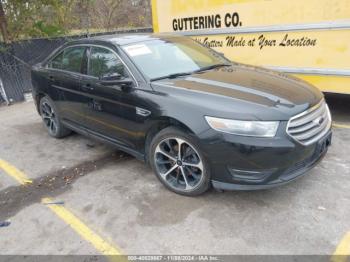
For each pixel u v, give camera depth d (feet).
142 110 12.19
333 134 16.17
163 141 11.87
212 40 21.22
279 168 10.06
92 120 15.12
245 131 9.98
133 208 11.65
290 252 9.16
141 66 13.05
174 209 11.35
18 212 12.12
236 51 20.25
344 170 12.84
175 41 15.53
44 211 12.00
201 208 11.27
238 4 19.22
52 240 10.48
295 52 17.80
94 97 14.35
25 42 29.66
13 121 23.43
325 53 16.79
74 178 14.23
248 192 11.90
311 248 9.24
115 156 16.01
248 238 9.78
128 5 57.88
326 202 11.07
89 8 47.16
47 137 19.45
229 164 10.36
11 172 15.35
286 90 11.51
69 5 39.32
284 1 17.40
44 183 14.07
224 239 9.82
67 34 35.09
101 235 10.50
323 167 13.16
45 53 30.99
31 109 26.63
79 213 11.71
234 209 11.07
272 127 9.95
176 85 12.01
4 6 31.73
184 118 10.86
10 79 28.94
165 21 23.40
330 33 16.34
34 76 18.92
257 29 18.80
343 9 15.66
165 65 13.60
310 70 17.47
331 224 10.06
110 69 13.78
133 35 15.56
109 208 11.80
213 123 10.35
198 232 10.19
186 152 11.46
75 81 15.48
